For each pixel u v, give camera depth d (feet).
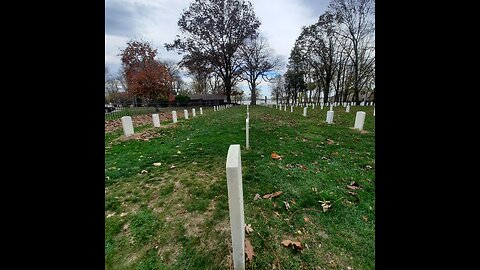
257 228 9.25
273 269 7.30
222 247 8.27
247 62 170.40
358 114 30.89
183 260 7.82
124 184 13.57
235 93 204.54
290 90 198.49
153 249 8.35
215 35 139.44
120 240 8.85
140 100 102.63
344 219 9.91
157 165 16.79
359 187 12.77
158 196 12.01
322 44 128.77
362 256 7.84
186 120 53.47
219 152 19.99
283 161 17.20
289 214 10.31
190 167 16.15
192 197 11.79
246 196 11.78
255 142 23.70
